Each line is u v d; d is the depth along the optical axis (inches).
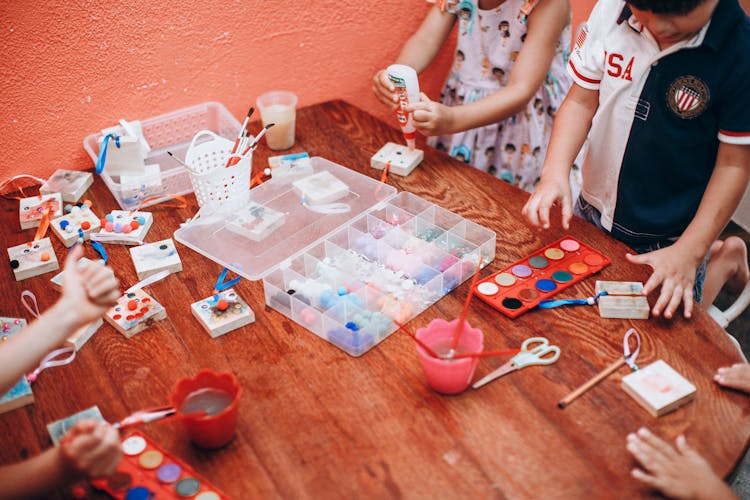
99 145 59.4
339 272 46.2
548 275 46.8
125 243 51.3
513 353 39.9
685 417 36.8
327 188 54.4
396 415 37.3
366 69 73.7
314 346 41.8
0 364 32.8
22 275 48.4
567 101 56.6
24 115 57.5
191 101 64.9
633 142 53.7
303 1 65.6
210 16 61.5
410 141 59.6
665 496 32.8
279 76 68.7
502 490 33.2
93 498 33.7
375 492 33.3
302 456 35.2
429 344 40.2
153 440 36.3
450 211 52.5
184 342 42.4
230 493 33.5
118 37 58.2
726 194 47.6
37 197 55.9
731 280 68.8
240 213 52.6
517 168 73.7
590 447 35.3
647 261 45.3
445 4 66.9
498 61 68.2
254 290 46.3
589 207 62.2
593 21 52.9
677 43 46.8
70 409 38.3
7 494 30.9
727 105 47.1
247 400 38.4
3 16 53.1
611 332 42.4
